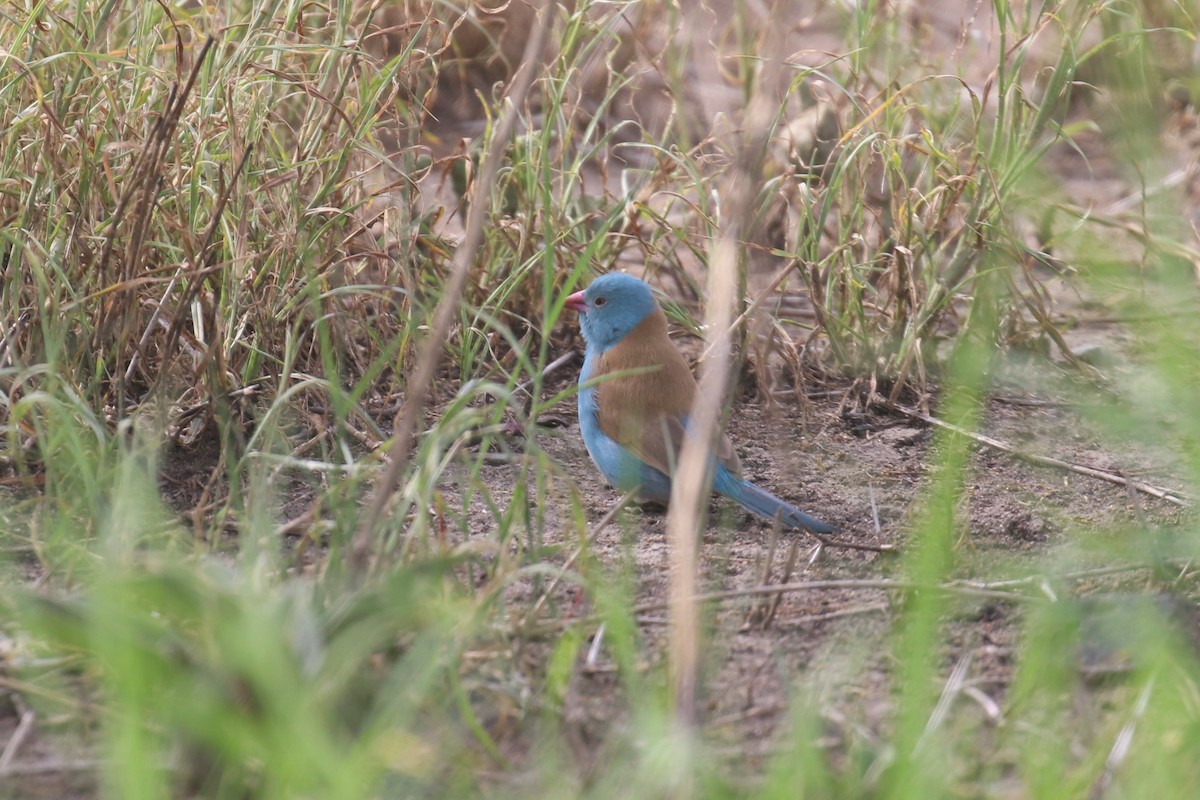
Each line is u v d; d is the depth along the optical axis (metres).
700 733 6.39
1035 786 5.75
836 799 5.73
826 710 6.69
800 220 11.75
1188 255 11.47
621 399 9.57
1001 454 10.66
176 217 10.55
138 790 5.25
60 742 6.21
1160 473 10.36
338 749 5.93
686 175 12.72
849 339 12.16
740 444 10.84
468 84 16.14
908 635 7.04
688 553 6.16
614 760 6.12
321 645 5.97
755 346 10.63
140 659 5.80
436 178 14.59
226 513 8.16
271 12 11.20
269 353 10.29
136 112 10.54
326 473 9.15
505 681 6.76
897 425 11.32
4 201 10.17
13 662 6.59
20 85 10.54
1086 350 12.28
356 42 10.66
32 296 9.81
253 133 10.51
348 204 11.14
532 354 12.11
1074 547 8.69
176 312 9.10
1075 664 7.05
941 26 16.28
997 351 11.81
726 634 7.57
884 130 12.27
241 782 5.74
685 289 12.77
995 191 11.33
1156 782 5.65
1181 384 7.88
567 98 13.55
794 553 8.02
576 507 7.60
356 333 11.45
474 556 7.09
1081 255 10.94
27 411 9.09
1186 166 13.38
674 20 12.88
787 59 12.59
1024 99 11.76
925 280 11.95
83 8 11.04
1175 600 7.52
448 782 5.98
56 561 7.54
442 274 11.73
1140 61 11.01
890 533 9.39
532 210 11.50
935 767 5.88
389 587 6.21
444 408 10.83
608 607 6.75
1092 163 15.78
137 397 10.12
